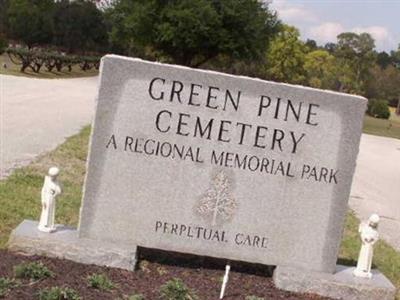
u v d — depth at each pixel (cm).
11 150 868
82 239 450
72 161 857
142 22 3303
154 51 3619
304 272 455
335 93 449
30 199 602
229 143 448
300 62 4559
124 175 450
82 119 1405
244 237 457
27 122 1212
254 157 450
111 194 451
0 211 545
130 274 433
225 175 451
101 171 450
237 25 3344
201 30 3183
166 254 489
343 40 5044
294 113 448
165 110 445
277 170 453
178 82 442
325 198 457
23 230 448
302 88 447
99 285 397
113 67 440
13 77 2475
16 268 393
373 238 461
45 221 454
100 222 453
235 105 445
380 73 5650
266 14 3462
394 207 963
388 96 5672
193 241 456
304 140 452
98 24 5084
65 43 4994
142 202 452
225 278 418
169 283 411
